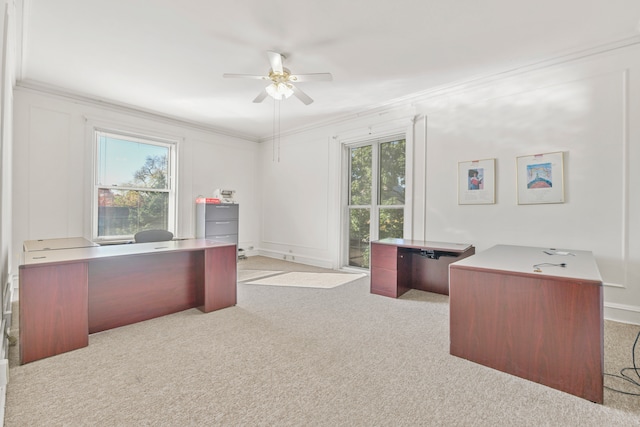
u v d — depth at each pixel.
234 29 2.67
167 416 1.54
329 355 2.19
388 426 1.48
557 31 2.68
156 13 2.45
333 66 3.35
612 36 2.75
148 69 3.43
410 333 2.58
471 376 1.92
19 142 3.77
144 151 5.05
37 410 1.57
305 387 1.80
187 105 4.61
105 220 4.61
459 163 3.83
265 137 6.52
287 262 5.86
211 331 2.61
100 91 4.07
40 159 3.92
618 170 2.85
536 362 1.84
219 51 3.04
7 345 2.17
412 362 2.09
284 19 2.53
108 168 4.64
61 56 3.14
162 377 1.90
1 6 1.66
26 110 3.82
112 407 1.61
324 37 2.79
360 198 5.15
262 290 3.91
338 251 5.23
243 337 2.49
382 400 1.68
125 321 2.74
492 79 3.55
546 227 3.23
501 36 2.77
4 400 1.58
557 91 3.16
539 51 3.03
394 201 4.70
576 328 1.72
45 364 2.04
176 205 5.34
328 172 5.39
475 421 1.52
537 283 1.84
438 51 3.04
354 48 2.98
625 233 2.82
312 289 3.97
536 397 1.71
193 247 3.04
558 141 3.16
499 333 1.98
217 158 5.96
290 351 2.25
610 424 1.50
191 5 2.35
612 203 2.88
